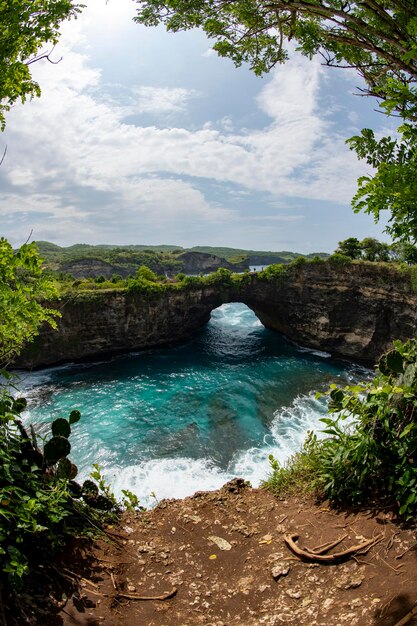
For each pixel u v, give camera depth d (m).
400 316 41.22
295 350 49.25
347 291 45.69
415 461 5.24
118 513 6.46
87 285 48.59
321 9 4.35
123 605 4.14
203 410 29.69
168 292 48.41
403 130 2.85
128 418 28.55
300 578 4.46
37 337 40.62
